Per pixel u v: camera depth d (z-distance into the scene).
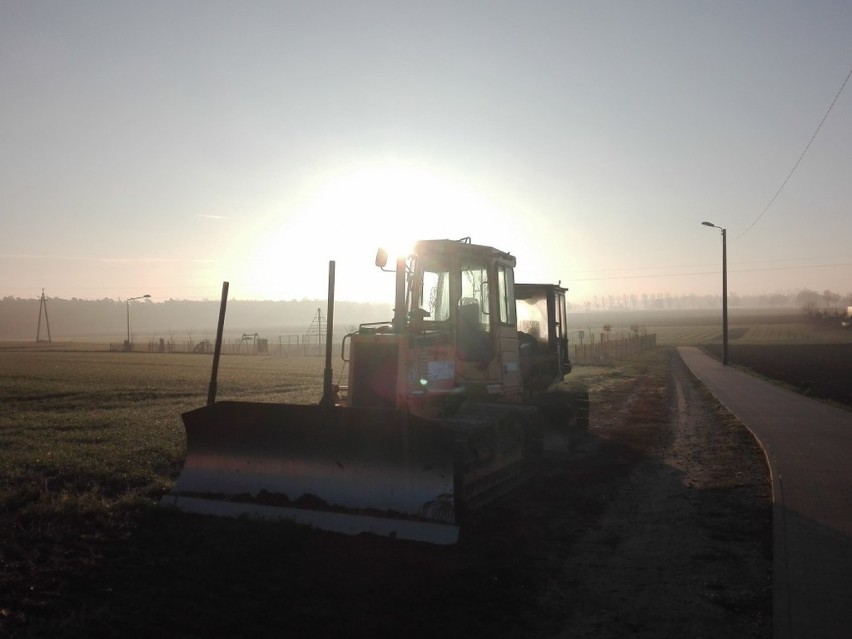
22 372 38.06
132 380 32.81
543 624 6.45
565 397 15.70
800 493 10.96
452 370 10.96
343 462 9.29
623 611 6.76
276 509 9.29
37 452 13.09
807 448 15.02
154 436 15.22
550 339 17.12
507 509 10.30
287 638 5.98
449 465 8.80
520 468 12.11
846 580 7.33
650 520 9.81
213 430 10.01
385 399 9.73
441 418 10.25
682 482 12.21
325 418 9.30
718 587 7.35
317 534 8.77
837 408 22.89
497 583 7.38
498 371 11.97
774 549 8.27
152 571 7.40
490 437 10.77
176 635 5.99
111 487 10.91
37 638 5.86
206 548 8.09
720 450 15.28
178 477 11.05
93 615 6.27
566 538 8.96
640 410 23.12
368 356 9.91
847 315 121.75
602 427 19.08
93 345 94.81
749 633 6.28
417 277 11.09
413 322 10.50
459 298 11.24
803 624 6.30
